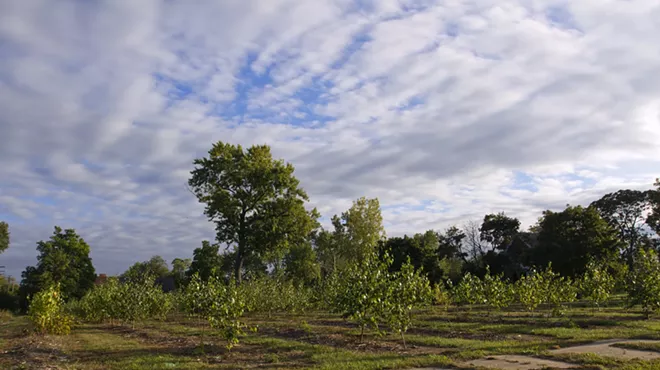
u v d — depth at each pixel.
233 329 14.63
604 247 47.16
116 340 19.30
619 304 29.73
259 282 34.47
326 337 17.56
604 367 9.85
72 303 36.44
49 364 13.04
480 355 11.80
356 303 14.78
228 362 12.88
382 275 15.33
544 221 51.94
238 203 48.38
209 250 58.25
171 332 22.06
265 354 14.20
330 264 66.06
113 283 29.44
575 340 13.91
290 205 48.44
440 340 15.28
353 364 11.35
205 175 48.16
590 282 25.70
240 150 49.16
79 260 65.12
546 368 9.82
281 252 51.66
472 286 26.50
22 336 22.08
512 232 69.94
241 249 49.06
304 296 33.84
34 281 60.75
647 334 14.68
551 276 24.53
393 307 14.52
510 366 10.28
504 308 30.81
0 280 71.56
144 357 13.78
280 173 47.84
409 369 10.59
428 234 68.38
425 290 17.73
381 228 55.47
